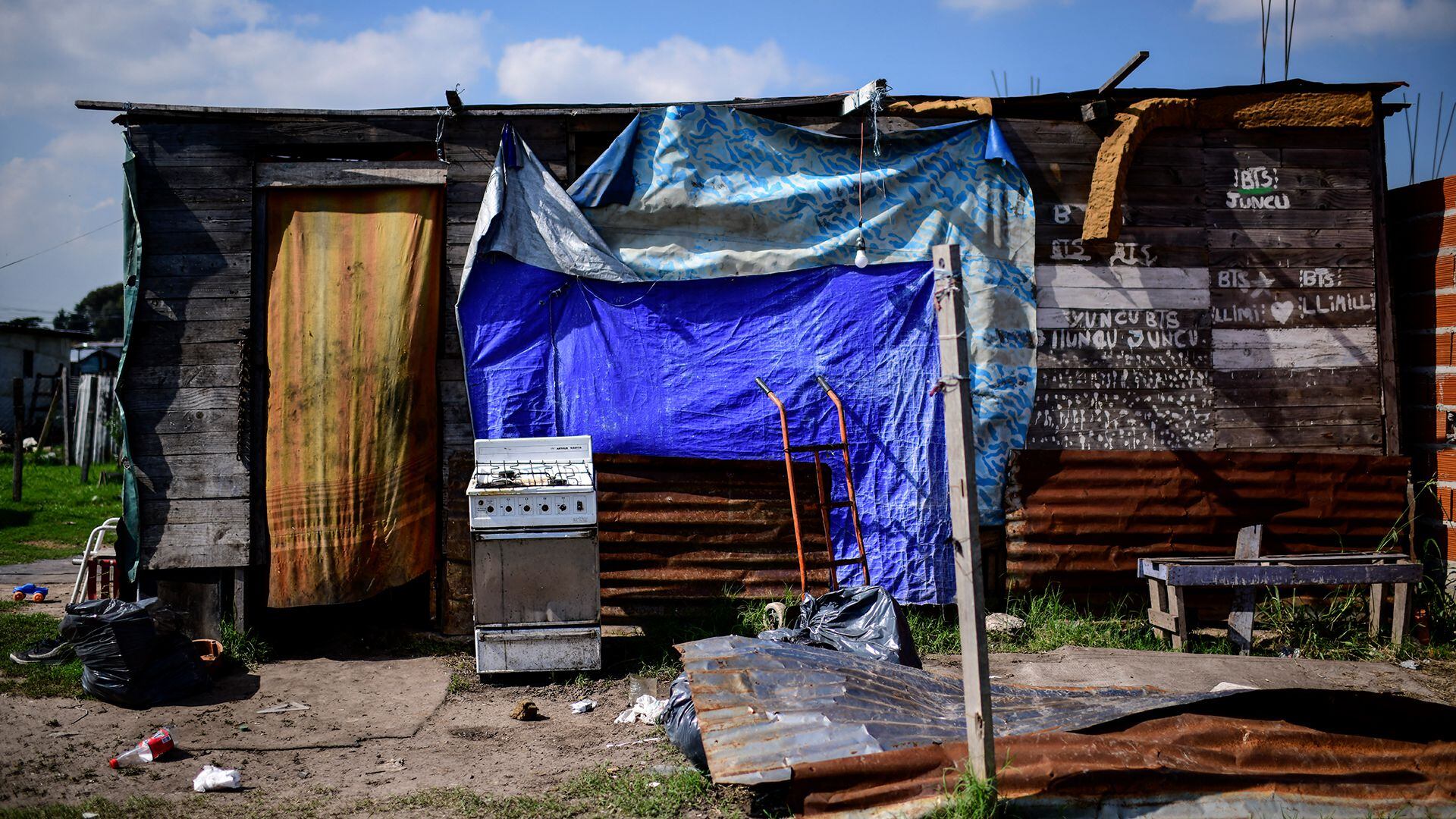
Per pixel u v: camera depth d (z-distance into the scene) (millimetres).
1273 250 8102
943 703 4773
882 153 7832
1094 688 5125
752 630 7223
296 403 7355
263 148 7504
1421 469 8164
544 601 6477
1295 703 4430
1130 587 7801
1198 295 8016
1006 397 7770
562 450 6938
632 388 7570
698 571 7520
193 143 7422
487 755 5238
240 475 7324
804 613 6059
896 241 7805
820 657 5137
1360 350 8141
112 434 21891
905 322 7762
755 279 7703
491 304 7469
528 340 7504
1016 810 3936
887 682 4922
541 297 7508
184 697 6168
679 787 4633
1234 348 8047
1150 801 4039
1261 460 7836
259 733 5578
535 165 7535
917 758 4074
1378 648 7160
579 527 6453
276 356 7379
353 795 4668
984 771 3908
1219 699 4375
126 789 4688
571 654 6484
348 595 7285
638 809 4438
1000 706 4793
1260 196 8086
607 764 5043
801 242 7730
